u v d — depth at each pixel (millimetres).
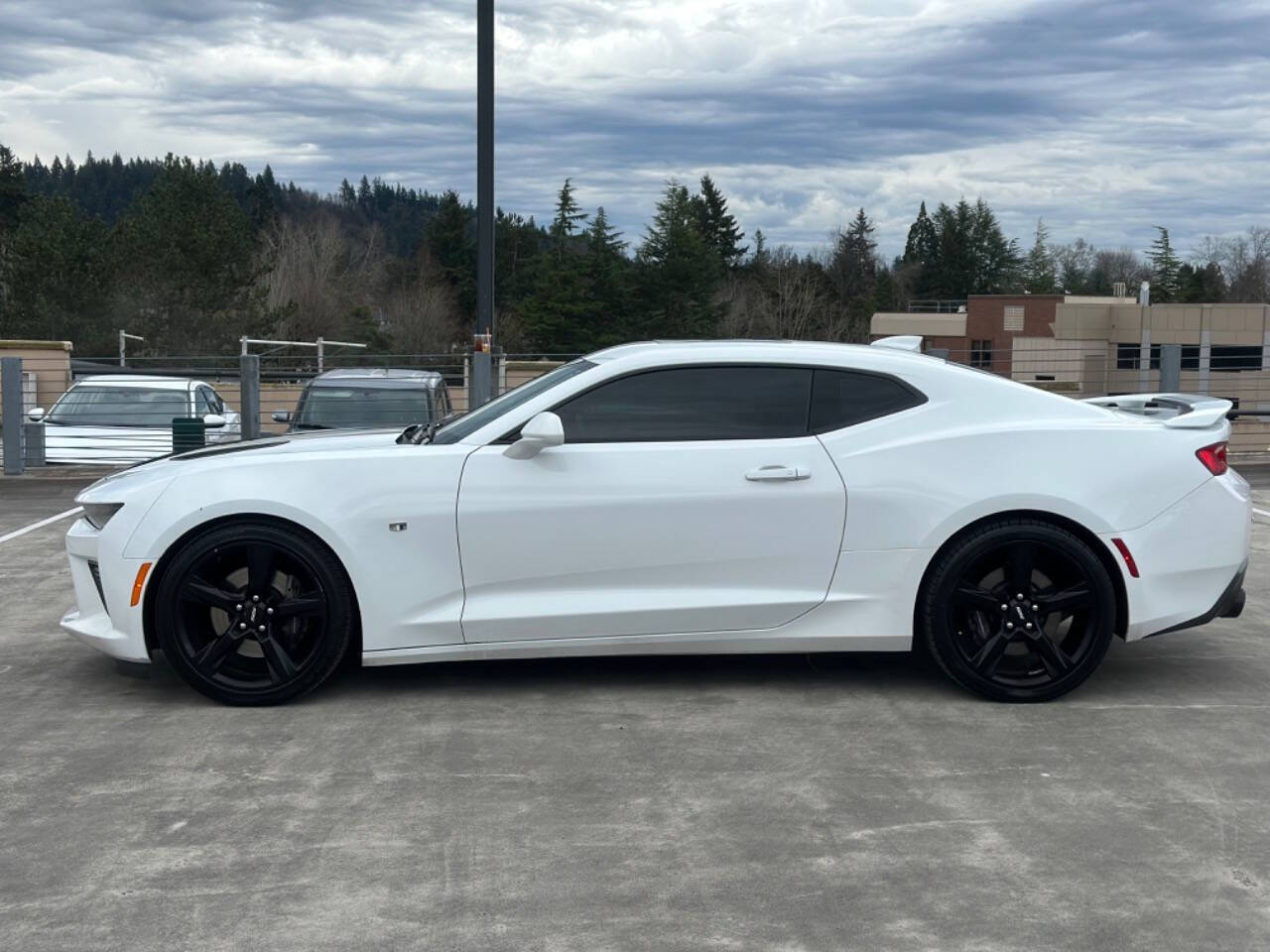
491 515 5133
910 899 3469
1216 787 4316
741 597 5207
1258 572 8250
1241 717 5109
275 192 112625
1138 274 105312
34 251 43125
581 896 3482
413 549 5141
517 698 5332
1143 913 3393
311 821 4004
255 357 13852
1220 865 3695
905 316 61625
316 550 5121
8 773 4453
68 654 6105
